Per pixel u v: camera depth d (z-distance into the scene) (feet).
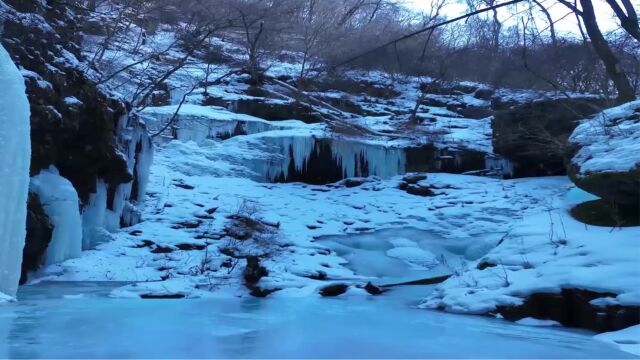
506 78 80.43
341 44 95.86
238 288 31.22
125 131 47.57
